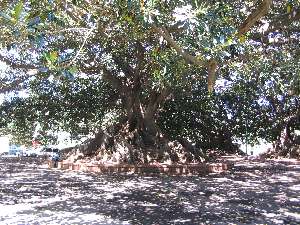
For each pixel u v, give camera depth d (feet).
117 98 75.87
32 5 18.63
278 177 49.39
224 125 88.02
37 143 103.45
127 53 57.93
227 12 20.97
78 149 61.93
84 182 43.91
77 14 22.39
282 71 30.12
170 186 41.42
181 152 59.93
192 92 71.51
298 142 81.41
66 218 26.68
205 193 37.35
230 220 26.73
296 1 26.53
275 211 29.76
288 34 36.94
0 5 21.29
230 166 58.08
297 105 81.71
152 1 17.54
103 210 29.45
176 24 21.44
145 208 30.37
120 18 21.58
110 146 60.23
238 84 58.44
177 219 26.94
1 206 30.50
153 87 54.44
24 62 52.26
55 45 34.96
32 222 25.50
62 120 82.94
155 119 64.28
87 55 53.01
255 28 34.04
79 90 77.56
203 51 18.63
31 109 81.66
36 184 42.01
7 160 76.23
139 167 53.52
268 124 87.15
